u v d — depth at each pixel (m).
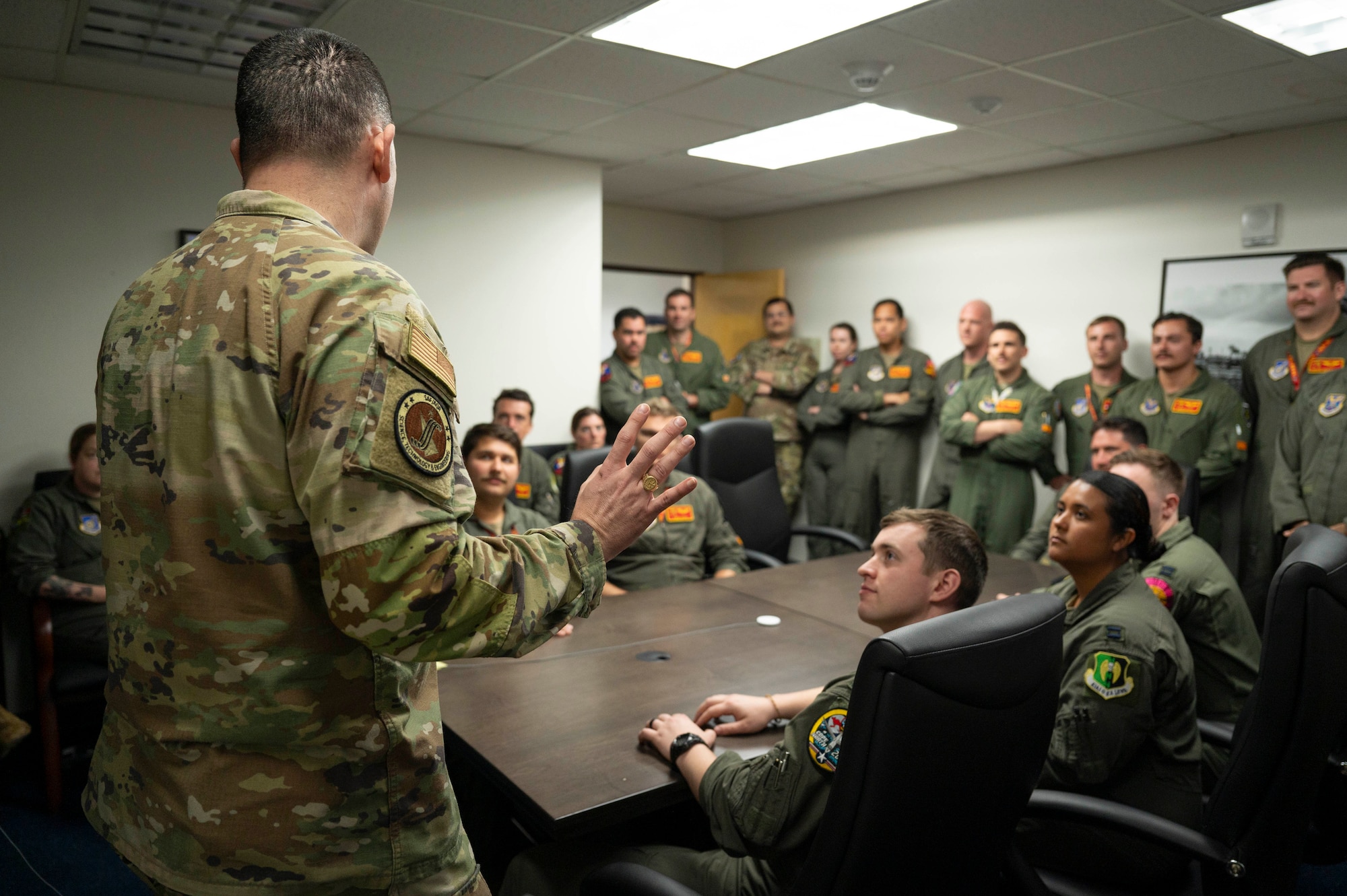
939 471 5.03
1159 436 4.00
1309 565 1.36
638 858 1.50
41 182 3.32
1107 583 1.69
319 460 0.67
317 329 0.70
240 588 0.73
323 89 0.82
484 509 2.72
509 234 4.41
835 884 1.02
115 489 0.78
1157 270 4.33
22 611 3.26
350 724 0.77
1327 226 3.75
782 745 1.25
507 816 2.08
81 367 3.44
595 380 4.77
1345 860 1.71
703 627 2.30
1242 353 4.02
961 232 5.20
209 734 0.74
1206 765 1.83
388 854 0.81
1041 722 1.16
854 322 5.89
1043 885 1.38
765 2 2.55
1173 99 3.40
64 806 2.68
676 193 5.63
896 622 1.50
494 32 2.74
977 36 2.74
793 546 6.11
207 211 3.67
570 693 1.81
